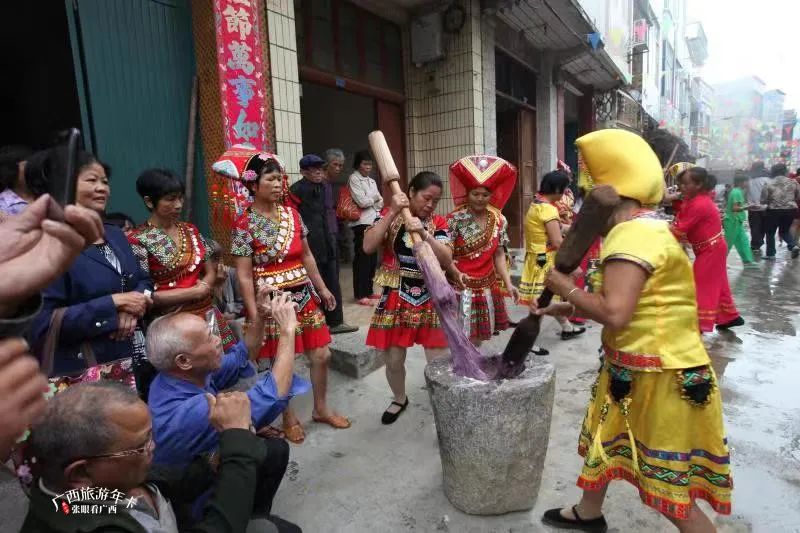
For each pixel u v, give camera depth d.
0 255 0.73
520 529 1.98
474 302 2.96
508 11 6.94
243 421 1.49
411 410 3.04
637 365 1.58
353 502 2.20
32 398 0.68
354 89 5.60
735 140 30.59
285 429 2.72
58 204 0.76
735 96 32.91
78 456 1.09
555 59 8.97
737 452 2.50
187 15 3.70
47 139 3.71
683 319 1.56
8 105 3.88
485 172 2.82
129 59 3.41
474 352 2.14
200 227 3.87
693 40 25.50
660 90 18.17
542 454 2.03
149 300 1.91
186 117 3.75
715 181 4.28
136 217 3.51
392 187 2.40
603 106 12.01
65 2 3.10
